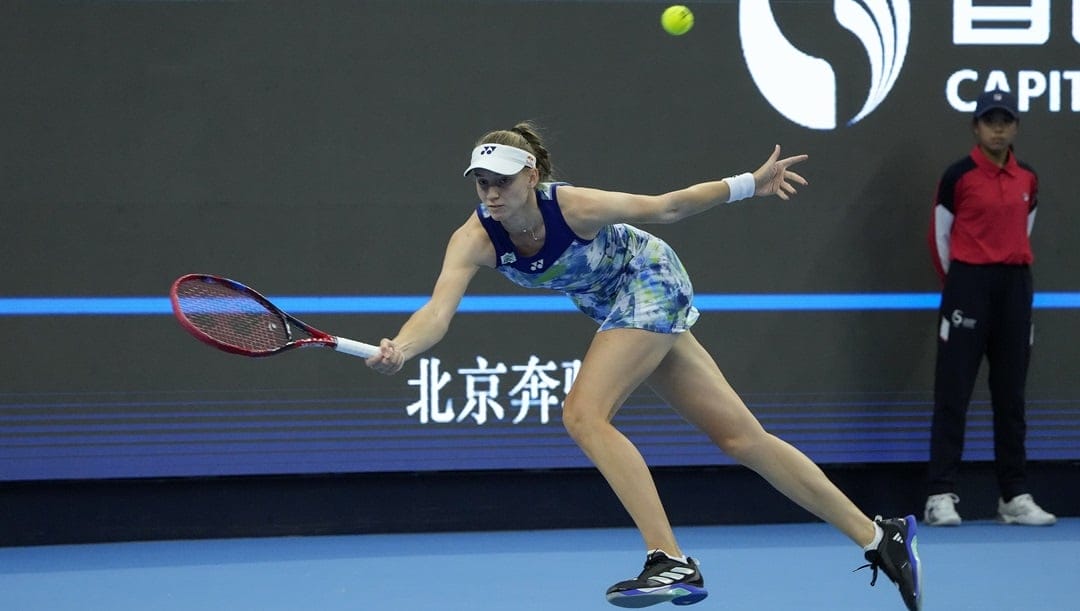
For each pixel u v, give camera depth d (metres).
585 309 14.32
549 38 21.05
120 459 20.53
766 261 21.69
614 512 22.19
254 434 20.81
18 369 20.23
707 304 21.58
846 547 20.31
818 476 14.09
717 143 21.45
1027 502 21.86
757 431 14.02
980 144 21.34
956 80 21.95
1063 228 22.30
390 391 21.08
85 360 20.38
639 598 12.65
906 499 22.47
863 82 21.78
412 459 21.16
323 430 20.95
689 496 22.30
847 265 21.86
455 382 21.20
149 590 17.28
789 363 21.80
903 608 15.94
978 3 21.97
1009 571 18.16
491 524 21.89
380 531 21.62
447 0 20.83
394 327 20.94
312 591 17.16
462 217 21.00
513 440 21.36
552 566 18.84
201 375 20.66
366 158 20.77
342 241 20.78
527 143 13.02
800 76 21.61
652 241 13.94
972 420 22.42
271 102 20.53
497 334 21.27
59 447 20.36
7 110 20.02
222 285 12.34
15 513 20.75
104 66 20.17
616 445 12.98
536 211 13.01
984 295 21.33
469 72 20.92
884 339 22.00
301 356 20.88
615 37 21.19
